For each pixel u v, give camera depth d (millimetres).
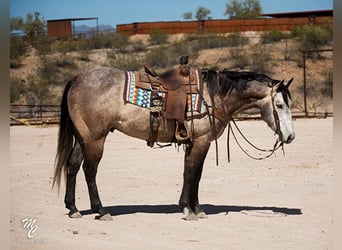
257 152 20125
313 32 52938
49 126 30328
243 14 78375
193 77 11000
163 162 18375
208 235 9727
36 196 13117
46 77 49000
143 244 9141
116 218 11031
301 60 48969
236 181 15008
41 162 18328
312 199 12656
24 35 60125
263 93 10906
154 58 52875
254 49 52469
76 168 11086
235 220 10844
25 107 41375
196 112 10820
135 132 10898
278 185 14359
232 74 11055
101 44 58719
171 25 66125
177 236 9664
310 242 9227
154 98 10742
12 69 50531
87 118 10742
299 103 40625
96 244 9133
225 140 23469
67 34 64375
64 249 8852
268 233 9844
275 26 63344
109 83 10773
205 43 55719
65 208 11930
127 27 67812
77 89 10844
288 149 20688
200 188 14164
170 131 10945
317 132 25906
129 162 18391
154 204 12430
